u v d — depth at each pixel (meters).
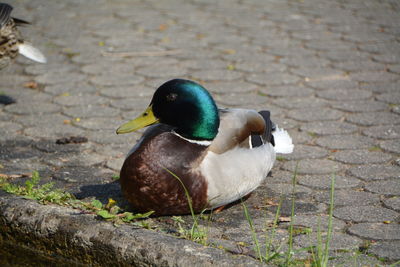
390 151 8.77
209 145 6.82
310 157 8.66
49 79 11.87
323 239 6.36
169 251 5.79
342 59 12.88
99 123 9.89
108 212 6.49
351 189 7.65
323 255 5.96
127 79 11.89
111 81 11.78
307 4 17.25
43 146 9.01
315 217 6.91
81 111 10.37
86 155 8.74
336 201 7.32
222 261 5.58
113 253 6.05
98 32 14.77
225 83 11.63
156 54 13.30
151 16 16.14
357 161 8.47
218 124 6.88
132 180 6.52
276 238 6.38
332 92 11.15
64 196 6.91
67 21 15.59
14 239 6.75
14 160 8.52
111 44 13.94
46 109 10.45
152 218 6.86
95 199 7.36
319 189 7.69
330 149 8.90
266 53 13.31
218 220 6.88
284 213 7.04
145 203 6.61
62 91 11.27
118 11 16.64
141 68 12.49
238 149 7.05
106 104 10.69
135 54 13.30
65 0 17.70
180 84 6.78
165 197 6.54
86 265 6.29
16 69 12.45
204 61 12.86
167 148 6.58
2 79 11.87
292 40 14.13
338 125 9.74
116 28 15.09
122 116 10.18
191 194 6.60
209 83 11.63
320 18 15.86
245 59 12.96
